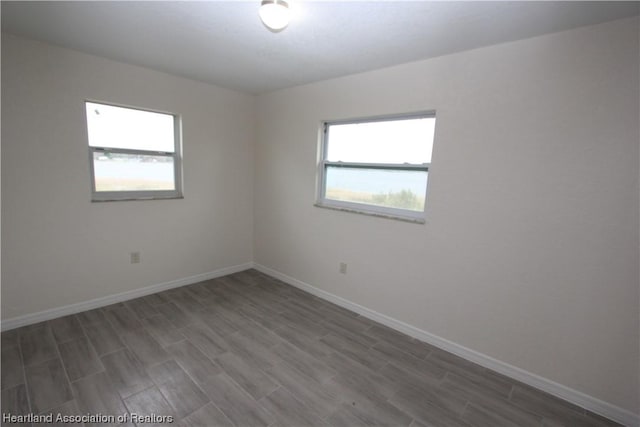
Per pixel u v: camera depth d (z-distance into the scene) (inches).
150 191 121.4
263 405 69.2
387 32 74.8
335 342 96.1
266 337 97.1
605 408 70.5
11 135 88.1
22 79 88.0
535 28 69.0
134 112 114.0
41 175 94.4
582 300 71.5
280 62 99.6
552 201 73.3
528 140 75.3
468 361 89.2
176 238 130.0
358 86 107.9
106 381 74.0
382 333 102.7
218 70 110.7
